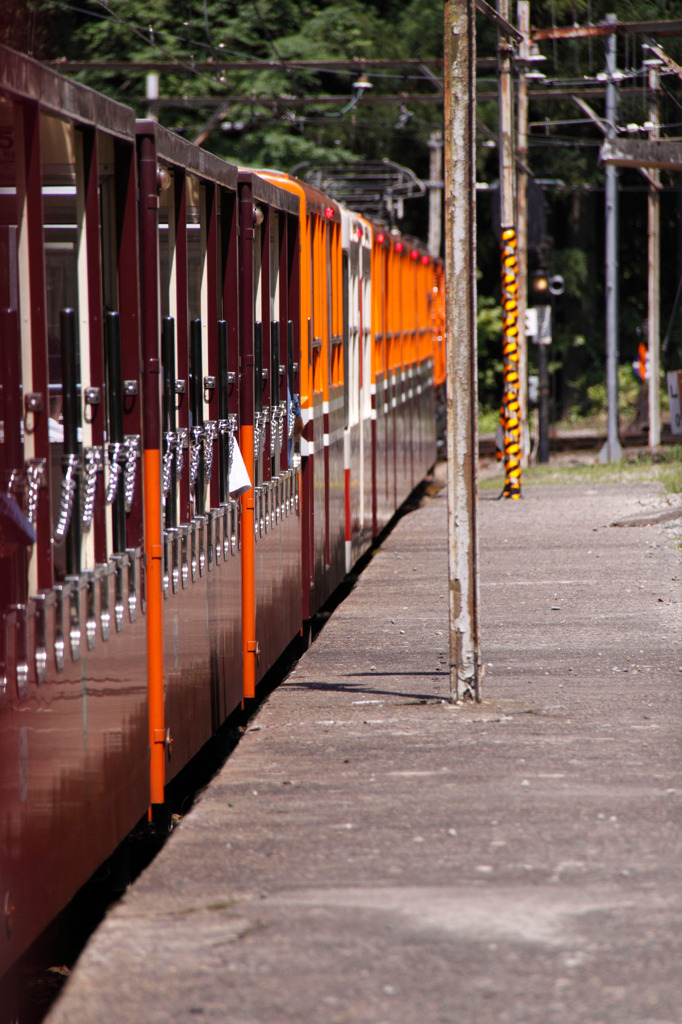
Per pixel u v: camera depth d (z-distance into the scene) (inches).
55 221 708.7
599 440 4945.9
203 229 1049.5
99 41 4729.3
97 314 751.7
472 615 1099.3
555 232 6441.9
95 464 741.9
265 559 1259.2
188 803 1059.9
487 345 6333.7
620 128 3058.6
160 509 860.0
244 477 1106.7
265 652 1258.0
